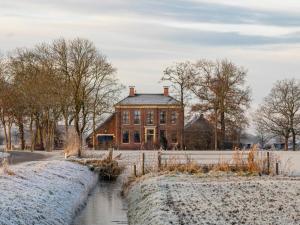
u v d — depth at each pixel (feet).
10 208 59.77
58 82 261.85
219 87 281.95
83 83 265.54
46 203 72.23
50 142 274.77
